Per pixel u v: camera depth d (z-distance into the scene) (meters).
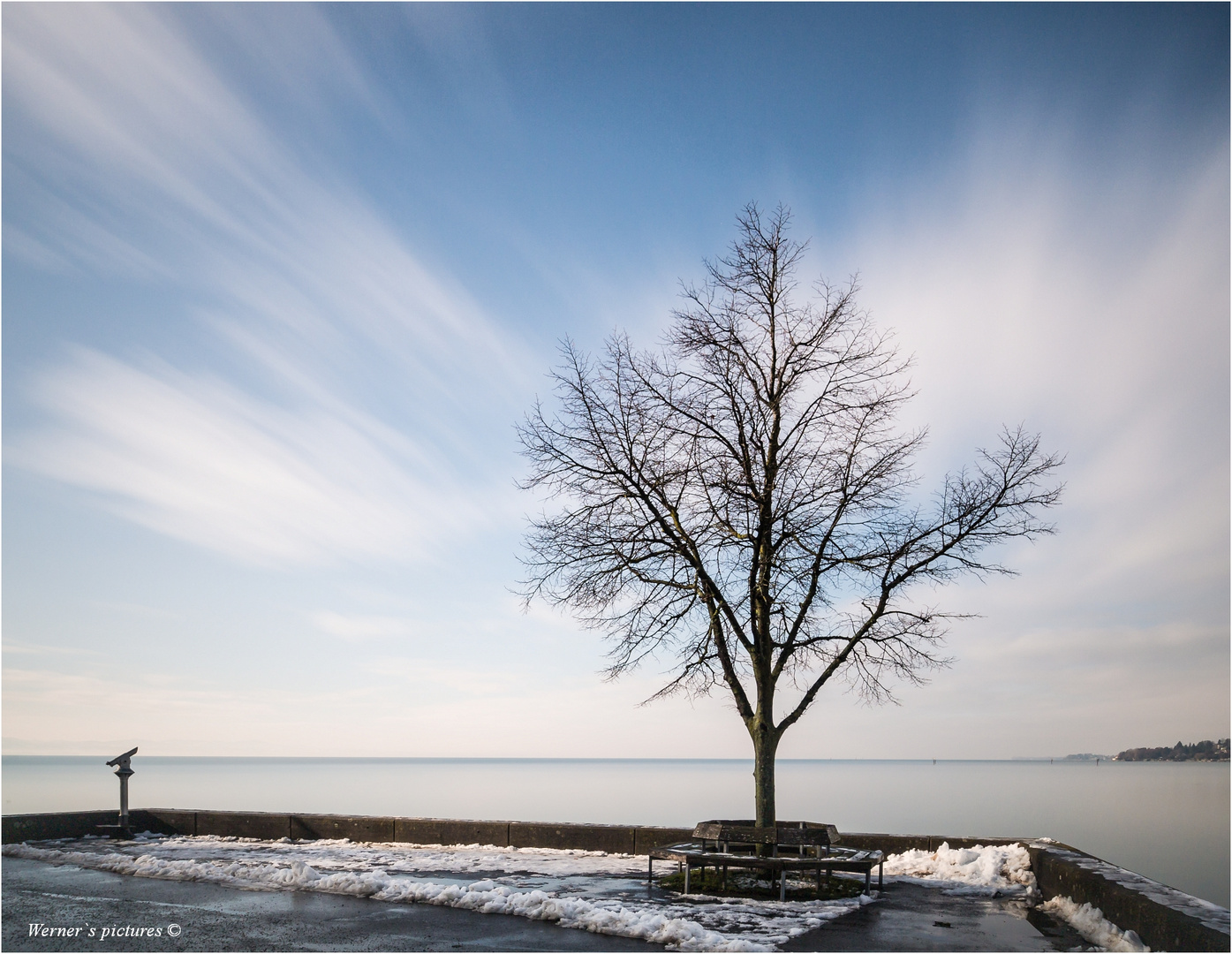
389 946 8.92
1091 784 149.12
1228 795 103.50
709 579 14.32
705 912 10.75
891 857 14.96
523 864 14.93
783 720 13.88
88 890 12.48
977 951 8.70
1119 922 9.00
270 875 13.07
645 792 93.19
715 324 15.23
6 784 104.50
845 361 14.94
